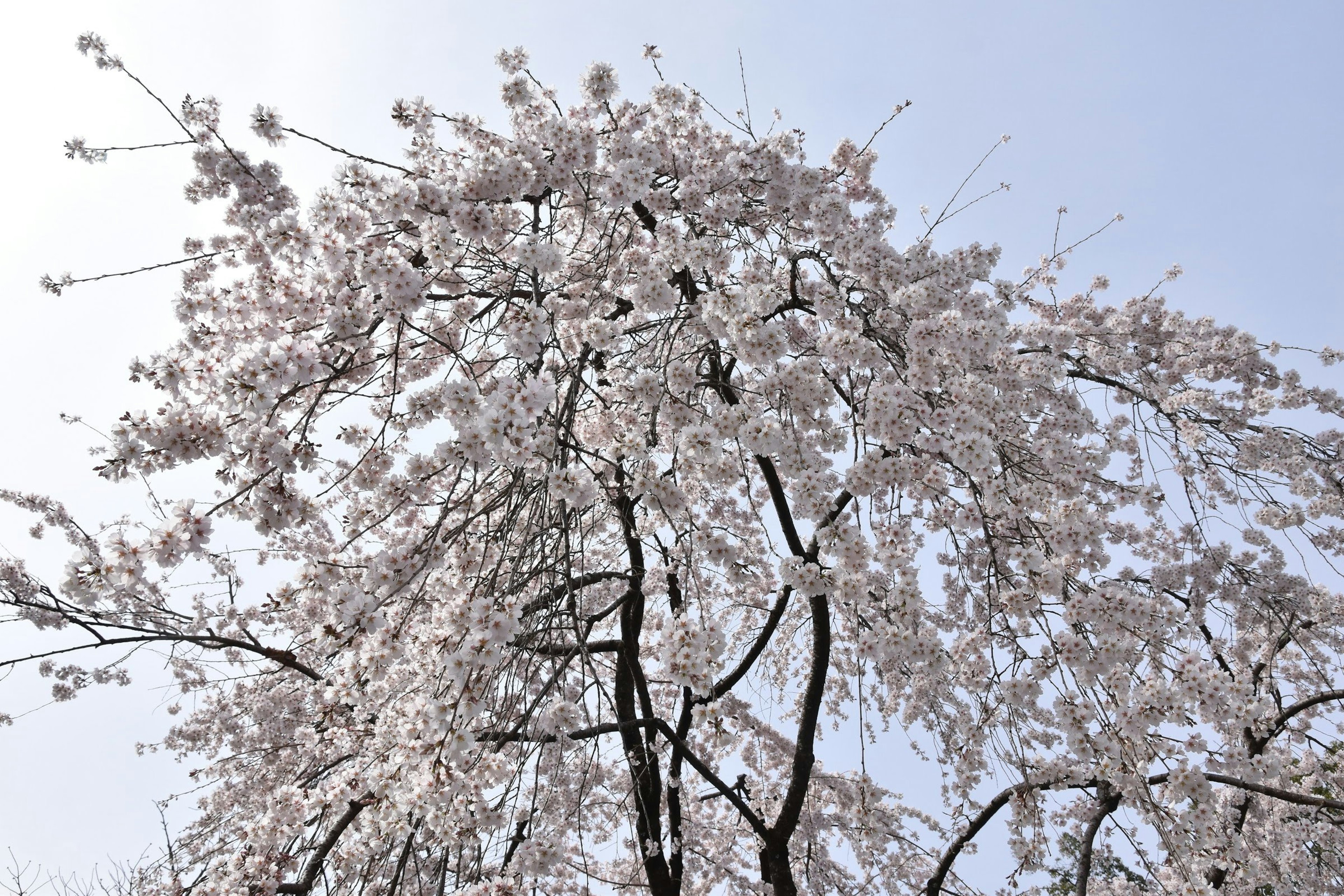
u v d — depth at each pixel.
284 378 2.40
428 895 3.35
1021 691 3.20
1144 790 3.13
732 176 3.98
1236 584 5.27
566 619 3.75
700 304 3.22
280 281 2.81
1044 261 6.30
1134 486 4.38
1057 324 5.54
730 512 5.82
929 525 5.16
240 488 2.55
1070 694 3.16
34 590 3.76
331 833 3.16
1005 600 3.33
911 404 3.10
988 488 3.25
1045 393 4.77
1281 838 6.35
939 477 3.61
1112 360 5.55
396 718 3.32
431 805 2.37
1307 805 5.02
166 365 2.62
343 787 3.20
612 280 4.43
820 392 3.13
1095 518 3.35
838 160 4.79
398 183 2.97
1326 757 6.73
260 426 2.48
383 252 2.63
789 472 3.22
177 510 2.24
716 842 6.21
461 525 2.62
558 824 4.06
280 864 3.05
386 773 2.57
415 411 2.85
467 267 3.42
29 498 4.69
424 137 3.90
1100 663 3.02
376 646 2.44
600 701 3.44
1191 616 4.61
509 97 3.75
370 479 3.09
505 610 2.45
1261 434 5.33
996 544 4.38
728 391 4.24
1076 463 3.63
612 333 3.12
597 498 3.53
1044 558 3.30
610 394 3.76
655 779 4.59
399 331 2.65
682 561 3.48
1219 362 5.61
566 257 4.30
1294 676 6.52
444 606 3.08
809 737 4.57
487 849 3.01
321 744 4.40
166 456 2.38
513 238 3.35
